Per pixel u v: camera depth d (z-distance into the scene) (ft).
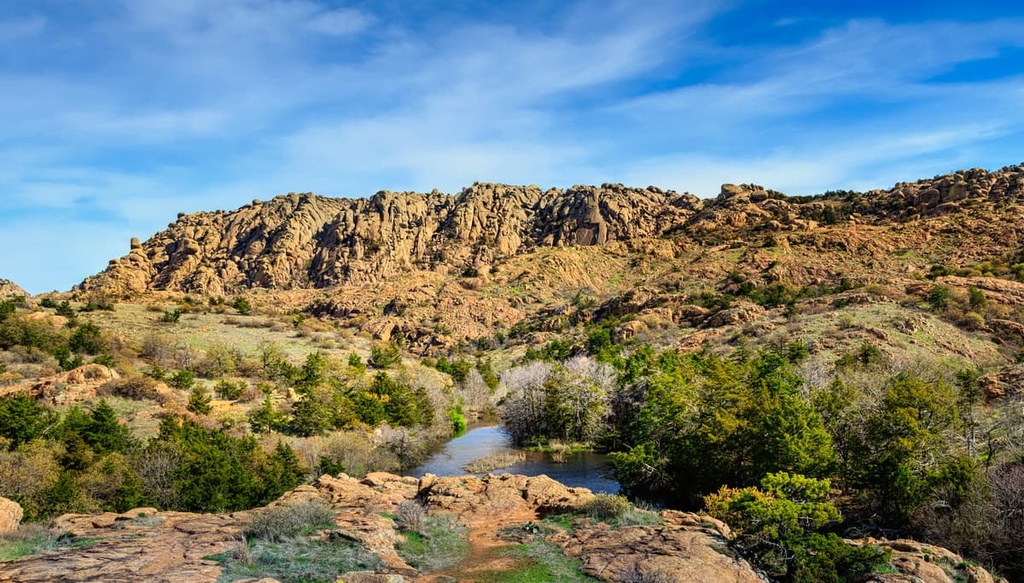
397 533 70.23
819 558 61.41
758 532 65.46
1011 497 75.15
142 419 154.71
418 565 60.39
